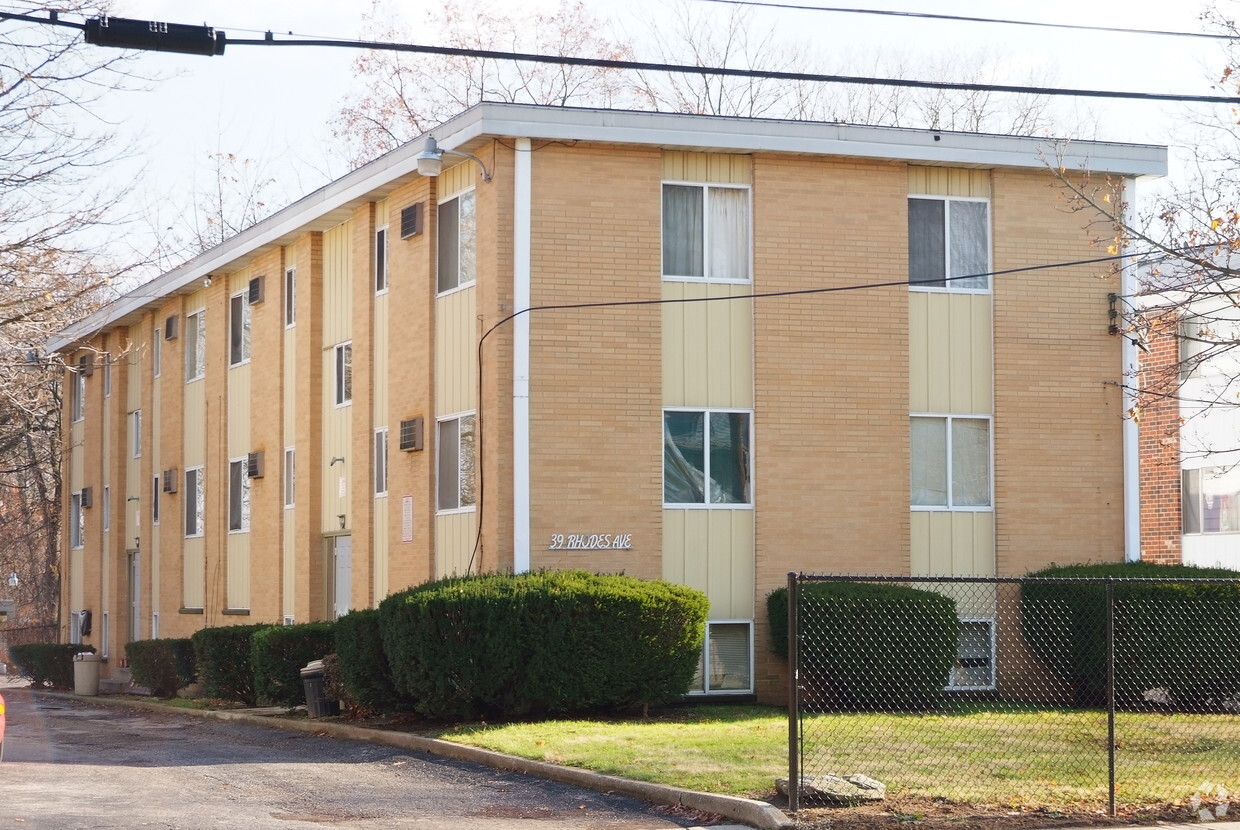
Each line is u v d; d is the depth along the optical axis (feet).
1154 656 67.51
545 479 68.39
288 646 76.02
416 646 61.11
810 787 40.78
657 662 62.64
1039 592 70.79
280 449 92.63
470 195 73.26
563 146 69.82
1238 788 43.37
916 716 60.54
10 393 99.09
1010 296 75.72
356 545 83.15
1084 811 40.37
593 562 68.64
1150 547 99.91
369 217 82.99
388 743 59.57
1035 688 72.84
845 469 72.64
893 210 74.18
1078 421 76.33
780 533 71.56
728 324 71.82
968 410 75.05
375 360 82.43
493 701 61.31
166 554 111.45
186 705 86.17
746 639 70.95
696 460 71.15
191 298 109.60
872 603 66.49
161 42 42.37
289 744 61.72
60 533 143.54
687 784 43.34
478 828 39.40
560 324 69.10
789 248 72.54
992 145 74.64
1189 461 96.73
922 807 40.47
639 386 69.87
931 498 74.43
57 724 76.64
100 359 126.00
